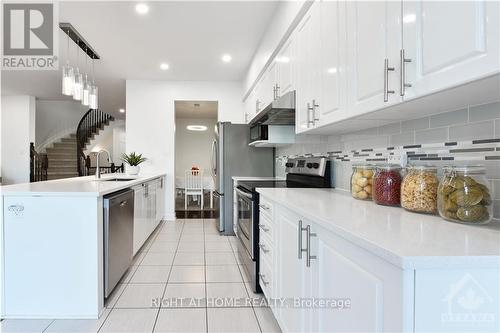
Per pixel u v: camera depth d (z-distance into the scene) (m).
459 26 0.88
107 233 2.27
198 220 5.72
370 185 1.74
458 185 1.09
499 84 0.89
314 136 2.74
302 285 1.43
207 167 9.19
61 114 10.00
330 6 1.78
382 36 1.26
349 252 0.98
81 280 2.10
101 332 1.92
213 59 4.61
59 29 3.54
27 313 2.09
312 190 2.39
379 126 1.90
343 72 1.62
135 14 3.21
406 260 0.68
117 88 6.35
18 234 2.09
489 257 0.70
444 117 1.38
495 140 1.14
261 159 4.79
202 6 3.05
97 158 3.58
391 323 0.74
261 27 3.51
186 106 7.20
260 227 2.44
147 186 3.99
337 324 1.07
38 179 7.41
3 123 6.86
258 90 4.25
